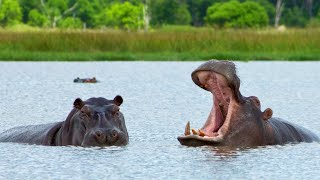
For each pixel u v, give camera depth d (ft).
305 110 173.27
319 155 114.42
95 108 120.26
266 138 121.19
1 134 133.08
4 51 388.98
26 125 138.62
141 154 114.32
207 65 114.32
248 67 331.57
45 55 384.06
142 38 409.69
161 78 265.34
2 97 198.08
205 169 104.53
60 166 106.42
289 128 127.95
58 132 123.54
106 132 118.32
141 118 157.79
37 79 259.39
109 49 402.11
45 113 166.71
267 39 420.36
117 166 106.52
